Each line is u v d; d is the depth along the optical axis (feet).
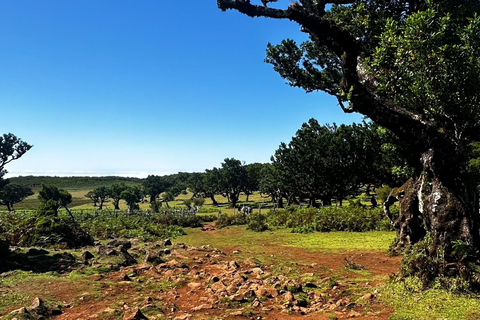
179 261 31.17
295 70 47.42
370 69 20.85
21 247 38.14
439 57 17.99
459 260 17.04
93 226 73.36
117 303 19.10
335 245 43.32
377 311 16.10
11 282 22.72
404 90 19.81
